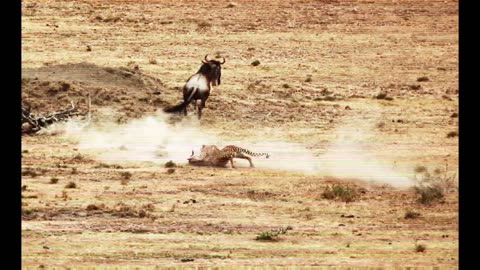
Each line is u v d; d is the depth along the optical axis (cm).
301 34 17112
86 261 6912
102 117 11581
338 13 18238
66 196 8581
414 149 11006
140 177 9394
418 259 7100
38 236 7456
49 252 7088
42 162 9869
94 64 13750
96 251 7138
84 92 12000
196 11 18025
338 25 17688
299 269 6750
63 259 6944
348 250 7294
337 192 8794
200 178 9369
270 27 17400
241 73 14688
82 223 7856
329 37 17012
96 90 12069
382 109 12925
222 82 13938
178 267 6744
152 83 12712
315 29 17412
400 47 16688
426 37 17238
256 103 12619
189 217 8100
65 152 10350
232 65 15200
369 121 12312
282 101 12850
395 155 10700
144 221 7962
